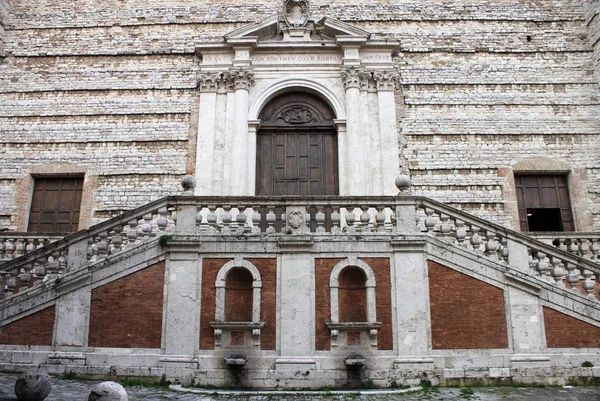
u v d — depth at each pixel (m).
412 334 11.05
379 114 16.55
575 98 17.06
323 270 11.45
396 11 18.05
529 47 17.61
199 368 10.86
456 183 16.16
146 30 17.94
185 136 16.67
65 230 16.27
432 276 11.46
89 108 17.09
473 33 17.81
